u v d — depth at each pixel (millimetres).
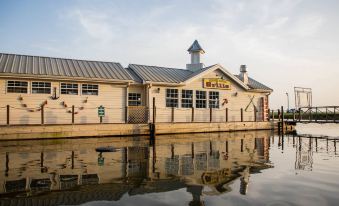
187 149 12766
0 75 15711
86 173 7809
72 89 17891
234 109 24984
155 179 7211
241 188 6461
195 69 26031
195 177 7461
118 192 6070
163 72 23375
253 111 26219
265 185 6715
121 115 19281
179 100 21938
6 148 12500
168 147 13367
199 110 22875
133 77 21000
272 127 25688
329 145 15031
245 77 26531
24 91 16609
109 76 18844
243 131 23594
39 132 15656
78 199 5570
